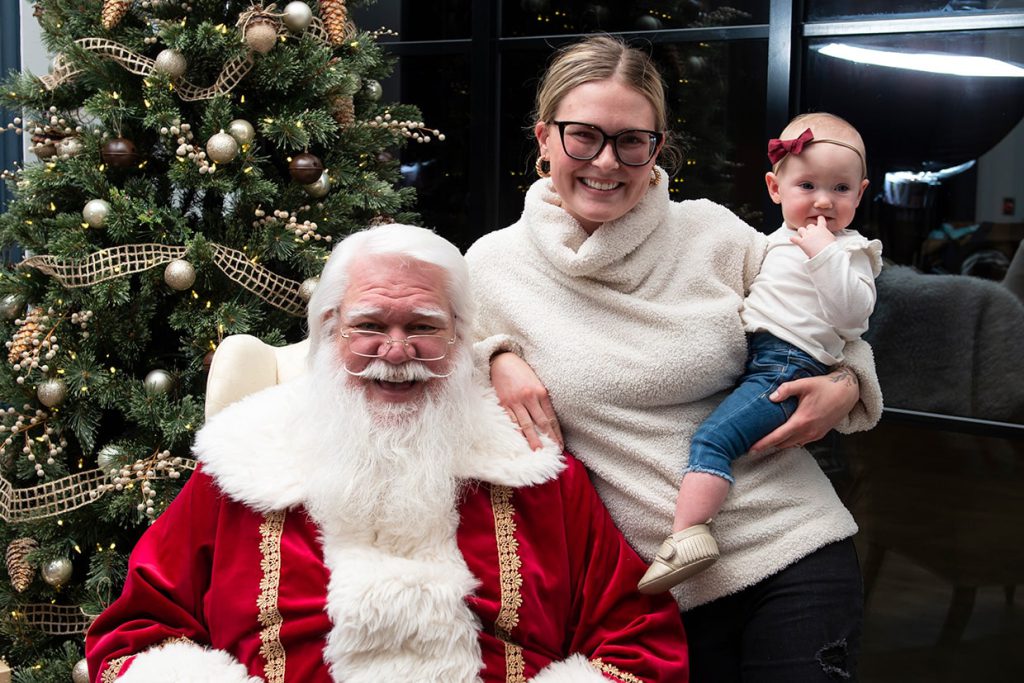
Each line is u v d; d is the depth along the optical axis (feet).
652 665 6.06
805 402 6.27
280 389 6.74
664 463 6.36
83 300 8.65
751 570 6.31
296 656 6.02
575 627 6.41
